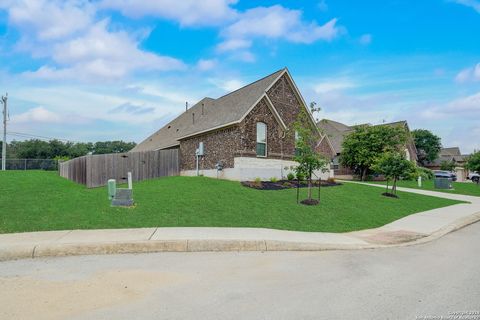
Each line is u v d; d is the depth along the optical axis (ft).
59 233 24.91
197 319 12.13
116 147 314.14
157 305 13.42
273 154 66.13
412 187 84.58
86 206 34.73
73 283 15.94
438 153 207.00
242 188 50.57
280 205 40.47
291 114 73.05
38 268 18.38
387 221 37.17
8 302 13.50
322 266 19.97
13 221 28.09
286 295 14.80
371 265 20.39
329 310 13.20
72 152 241.55
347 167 116.78
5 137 143.02
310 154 43.50
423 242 27.96
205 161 69.67
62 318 12.05
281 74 70.38
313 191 53.36
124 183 59.62
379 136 104.42
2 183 56.13
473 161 99.30
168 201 38.50
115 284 15.89
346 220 35.76
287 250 24.18
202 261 20.52
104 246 21.99
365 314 12.88
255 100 63.67
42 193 43.73
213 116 73.41
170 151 73.31
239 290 15.34
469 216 42.27
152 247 22.72
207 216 33.01
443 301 14.38
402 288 16.03
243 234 26.61
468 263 21.17
